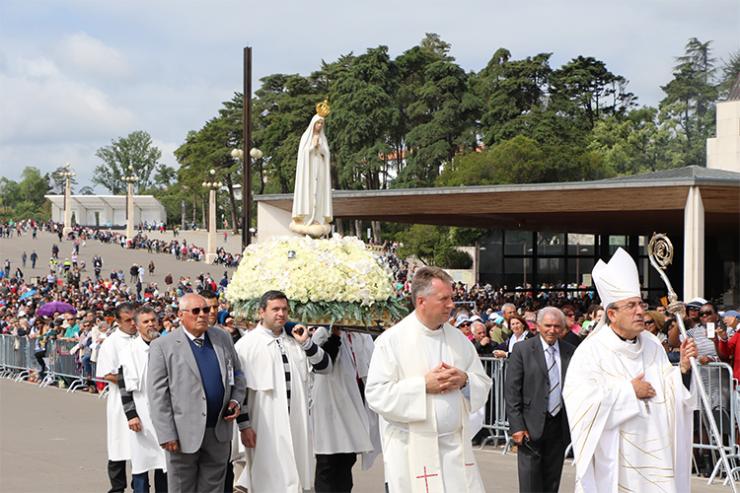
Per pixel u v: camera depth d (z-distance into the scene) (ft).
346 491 31.17
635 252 129.18
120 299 130.41
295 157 318.86
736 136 172.55
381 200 86.74
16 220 509.76
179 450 26.86
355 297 29.81
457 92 301.63
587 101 306.14
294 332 28.89
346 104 303.27
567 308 47.03
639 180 70.59
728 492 33.24
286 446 28.94
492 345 46.26
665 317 41.73
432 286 20.95
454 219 103.81
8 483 36.19
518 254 128.06
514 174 224.53
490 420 43.80
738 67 287.28
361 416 30.78
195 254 279.08
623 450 21.18
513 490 33.86
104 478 37.40
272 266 30.42
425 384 20.58
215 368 27.32
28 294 145.59
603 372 21.40
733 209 70.90
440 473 20.63
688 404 21.72
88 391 69.77
